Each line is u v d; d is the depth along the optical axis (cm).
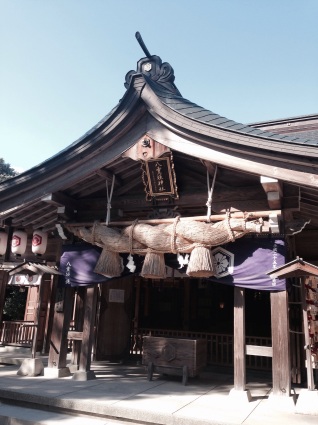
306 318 523
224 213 610
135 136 612
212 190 591
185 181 660
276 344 536
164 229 596
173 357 671
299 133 1005
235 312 574
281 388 517
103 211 709
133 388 608
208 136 546
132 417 471
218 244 568
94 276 683
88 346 676
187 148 571
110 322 942
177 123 566
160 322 1105
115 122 607
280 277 518
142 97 593
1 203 712
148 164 612
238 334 561
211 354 910
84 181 693
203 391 609
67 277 709
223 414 464
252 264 573
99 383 636
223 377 770
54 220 754
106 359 916
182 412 468
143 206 680
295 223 566
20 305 1544
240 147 533
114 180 671
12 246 749
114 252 639
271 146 508
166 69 661
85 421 482
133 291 1068
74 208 725
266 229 556
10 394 551
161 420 457
